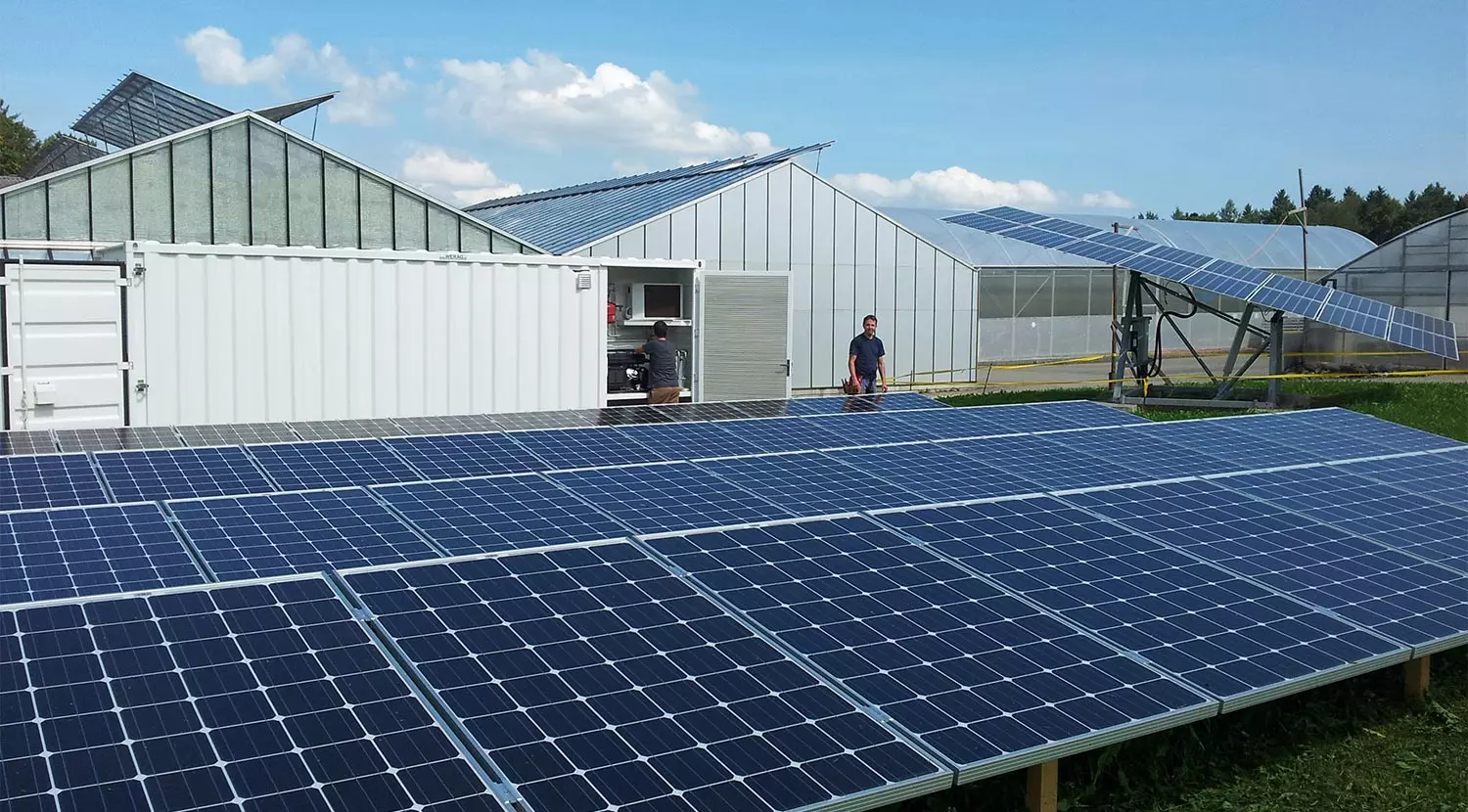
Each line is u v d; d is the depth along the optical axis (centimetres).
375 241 2220
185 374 1559
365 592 680
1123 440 1498
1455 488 1252
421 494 1051
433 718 548
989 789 714
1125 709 639
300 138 2138
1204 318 5441
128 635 597
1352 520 1070
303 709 545
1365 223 13275
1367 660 742
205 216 2083
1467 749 824
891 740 578
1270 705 862
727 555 798
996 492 1177
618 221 3112
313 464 1209
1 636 583
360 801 483
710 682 615
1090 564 856
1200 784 775
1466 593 887
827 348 3338
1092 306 4969
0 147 9188
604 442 1403
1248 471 1230
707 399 2172
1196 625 764
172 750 502
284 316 1622
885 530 884
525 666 611
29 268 1445
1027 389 3441
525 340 1817
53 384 1470
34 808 454
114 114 3381
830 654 661
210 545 855
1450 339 2664
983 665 669
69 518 894
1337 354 4462
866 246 3375
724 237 3119
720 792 520
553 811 493
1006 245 4769
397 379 1714
